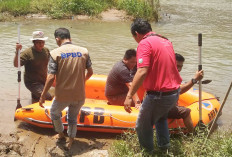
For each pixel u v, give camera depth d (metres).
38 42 5.08
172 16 16.42
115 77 4.94
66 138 4.43
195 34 12.00
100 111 4.57
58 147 4.20
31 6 15.34
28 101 5.73
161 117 3.81
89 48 9.44
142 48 3.34
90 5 15.55
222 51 9.49
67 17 14.88
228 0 23.42
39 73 5.39
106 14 15.66
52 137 4.45
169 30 12.74
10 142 4.23
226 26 13.78
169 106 3.47
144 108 3.50
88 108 4.63
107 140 4.46
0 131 4.55
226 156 3.55
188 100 5.39
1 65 7.67
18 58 4.91
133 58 4.71
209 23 14.51
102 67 7.64
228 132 4.36
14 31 11.66
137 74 3.29
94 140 4.44
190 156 3.63
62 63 3.77
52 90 6.36
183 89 4.11
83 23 13.97
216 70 7.66
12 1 15.80
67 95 3.86
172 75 3.43
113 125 4.48
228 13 17.61
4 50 8.97
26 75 5.41
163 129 3.82
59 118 4.15
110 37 11.15
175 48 9.73
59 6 15.48
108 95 5.16
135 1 15.98
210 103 5.04
